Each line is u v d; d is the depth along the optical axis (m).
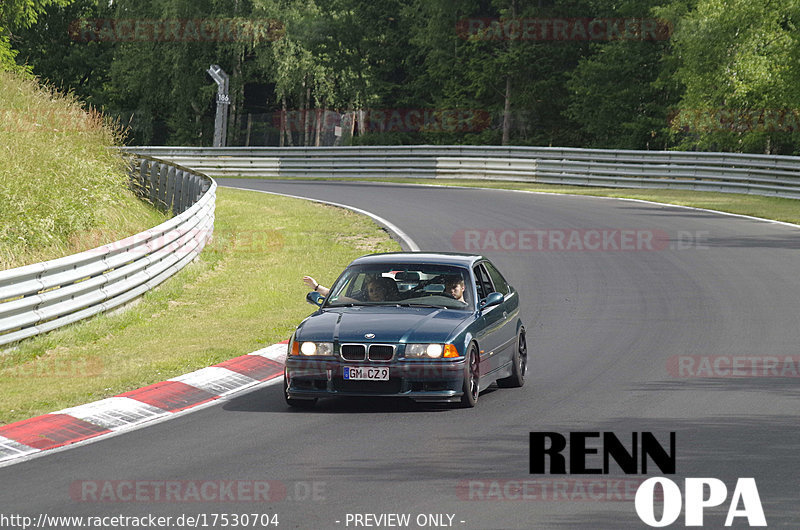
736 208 70.31
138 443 20.38
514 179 94.06
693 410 22.61
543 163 92.19
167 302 39.31
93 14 181.38
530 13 142.00
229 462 18.67
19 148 49.56
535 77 145.25
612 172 88.19
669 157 85.44
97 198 51.28
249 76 165.00
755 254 49.62
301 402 23.89
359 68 160.50
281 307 38.00
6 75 61.00
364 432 21.00
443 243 54.22
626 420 21.75
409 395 22.69
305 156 104.50
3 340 30.08
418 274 25.91
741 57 110.00
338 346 23.00
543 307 37.84
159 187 71.31
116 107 176.88
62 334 32.62
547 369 28.00
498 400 24.28
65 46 182.50
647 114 135.75
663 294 39.84
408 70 163.50
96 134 58.06
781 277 43.16
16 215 44.06
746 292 39.88
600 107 134.75
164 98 162.50
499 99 150.62
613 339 31.88
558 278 44.12
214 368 27.36
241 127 180.75
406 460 18.64
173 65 156.00
